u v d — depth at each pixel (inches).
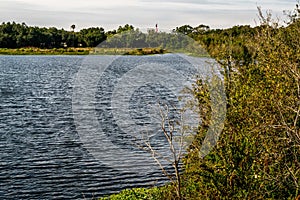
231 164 458.9
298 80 457.7
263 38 553.3
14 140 1293.1
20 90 2669.8
